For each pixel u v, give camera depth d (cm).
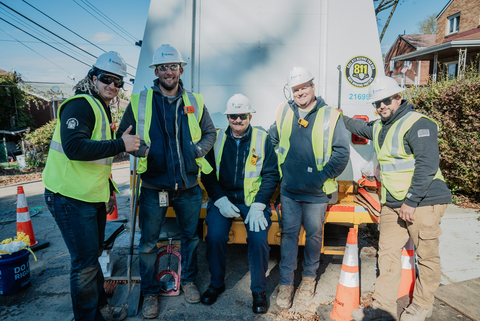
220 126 304
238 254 357
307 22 294
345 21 291
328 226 318
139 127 232
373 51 292
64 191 200
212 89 302
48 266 333
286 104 264
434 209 224
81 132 191
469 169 532
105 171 215
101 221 228
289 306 253
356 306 233
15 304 262
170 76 230
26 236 294
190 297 259
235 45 297
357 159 292
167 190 241
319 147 243
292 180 249
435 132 217
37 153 1567
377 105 235
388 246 241
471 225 443
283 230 258
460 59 1326
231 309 253
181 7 294
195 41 298
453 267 325
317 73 297
